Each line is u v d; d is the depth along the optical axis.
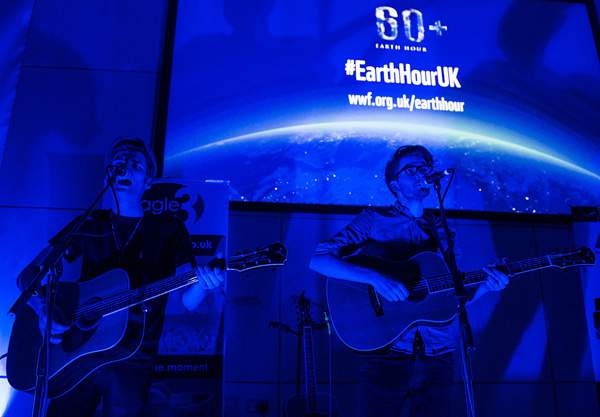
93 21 4.04
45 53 3.92
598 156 4.07
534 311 3.69
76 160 3.71
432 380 2.57
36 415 2.04
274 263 2.53
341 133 3.88
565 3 4.43
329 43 4.10
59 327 2.38
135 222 2.79
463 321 2.36
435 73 4.11
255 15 4.11
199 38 4.01
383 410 2.52
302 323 3.29
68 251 2.64
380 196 3.77
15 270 3.46
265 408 3.37
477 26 4.28
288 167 3.77
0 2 3.82
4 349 3.31
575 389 3.57
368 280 2.66
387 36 4.17
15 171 3.63
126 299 2.48
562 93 4.19
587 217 3.66
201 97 3.87
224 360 3.28
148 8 4.13
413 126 3.95
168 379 3.01
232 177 3.72
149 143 3.81
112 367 2.45
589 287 3.53
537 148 4.01
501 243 3.80
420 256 2.79
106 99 3.87
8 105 3.75
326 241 2.88
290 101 3.92
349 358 3.50
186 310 3.11
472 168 3.89
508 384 3.54
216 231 3.28
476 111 4.04
